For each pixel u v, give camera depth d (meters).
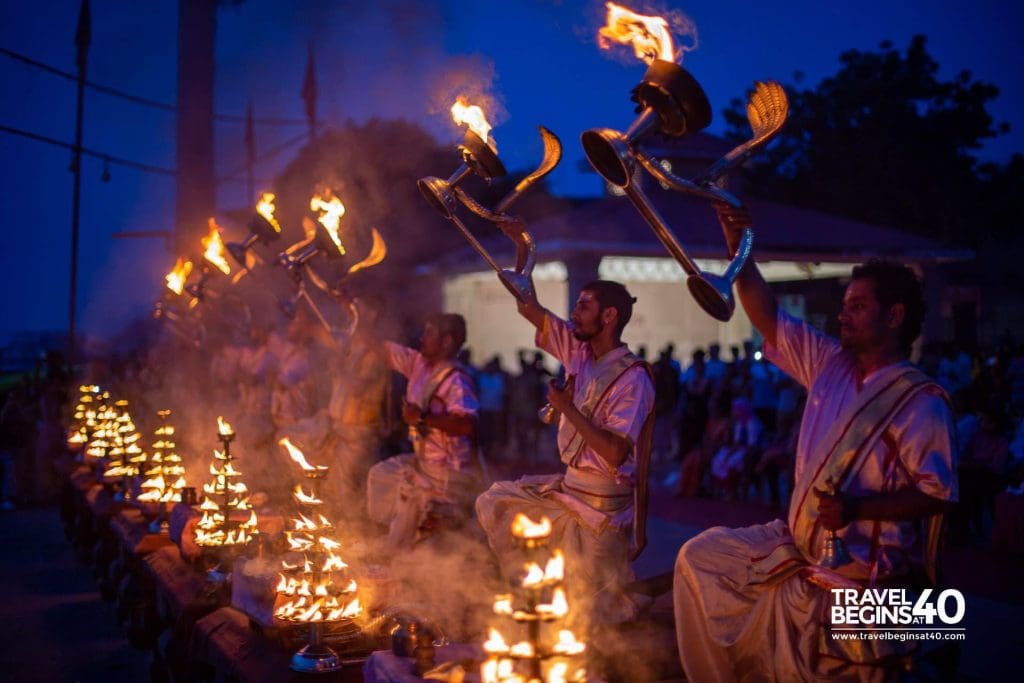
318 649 3.69
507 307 23.95
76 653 6.50
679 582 3.32
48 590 8.30
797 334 3.32
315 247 6.41
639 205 2.91
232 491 5.32
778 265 20.92
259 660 3.94
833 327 20.98
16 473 13.21
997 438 9.53
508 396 16.84
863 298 3.09
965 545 9.26
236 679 3.98
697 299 2.96
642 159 3.00
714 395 14.43
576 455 4.18
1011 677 4.98
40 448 13.25
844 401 3.13
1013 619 6.34
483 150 3.97
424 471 5.70
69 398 13.62
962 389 9.90
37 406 13.41
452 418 5.65
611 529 4.10
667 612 4.20
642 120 2.87
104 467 9.23
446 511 5.54
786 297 23.22
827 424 3.14
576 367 4.30
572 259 16.58
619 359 4.14
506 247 18.47
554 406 4.04
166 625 5.80
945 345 15.06
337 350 7.04
